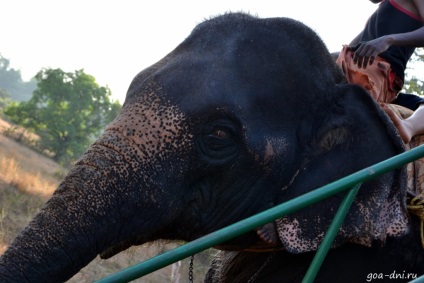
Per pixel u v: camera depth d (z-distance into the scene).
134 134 3.17
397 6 4.15
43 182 24.80
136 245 3.30
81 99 47.75
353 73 3.73
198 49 3.39
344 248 3.56
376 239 3.44
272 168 3.35
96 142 3.18
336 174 3.39
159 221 3.21
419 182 3.89
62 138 47.28
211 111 3.24
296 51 3.43
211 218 3.35
